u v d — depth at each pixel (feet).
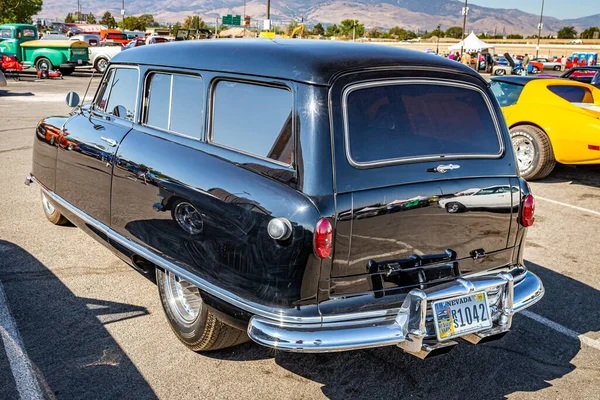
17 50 82.79
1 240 18.29
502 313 11.03
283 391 11.12
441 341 10.15
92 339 12.62
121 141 13.35
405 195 10.00
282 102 10.11
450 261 10.85
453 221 10.70
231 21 123.75
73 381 11.04
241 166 10.41
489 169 11.25
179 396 10.77
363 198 9.61
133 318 13.69
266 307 9.79
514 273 11.93
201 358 12.13
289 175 9.67
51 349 12.14
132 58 14.19
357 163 9.71
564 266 18.30
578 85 30.78
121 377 11.26
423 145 10.55
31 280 15.46
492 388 11.55
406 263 10.27
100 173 13.93
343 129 9.68
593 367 12.48
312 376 11.72
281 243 9.45
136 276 16.07
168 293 12.50
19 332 12.75
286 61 10.21
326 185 9.42
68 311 13.84
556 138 28.43
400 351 12.90
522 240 12.11
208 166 10.88
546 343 13.48
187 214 11.14
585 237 21.20
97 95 15.80
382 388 11.40
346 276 9.72
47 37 94.84
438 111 10.97
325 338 9.39
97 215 14.38
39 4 160.56
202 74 11.65
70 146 15.29
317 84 9.66
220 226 10.36
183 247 11.34
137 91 13.64
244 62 10.87
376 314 9.99
